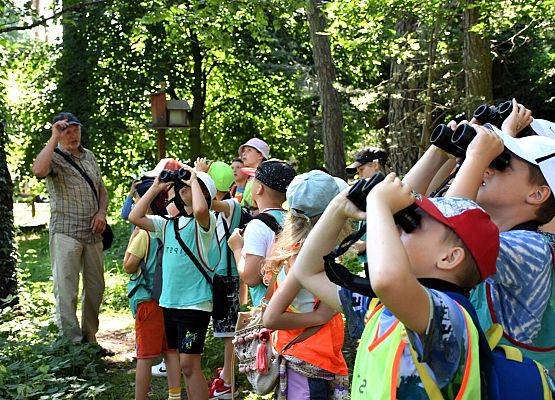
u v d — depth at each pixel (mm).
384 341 1834
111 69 19594
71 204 7004
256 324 3373
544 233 2346
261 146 7129
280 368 3271
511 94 14602
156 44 19266
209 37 10055
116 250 15523
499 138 2178
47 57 20141
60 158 6988
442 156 2525
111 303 9664
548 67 14156
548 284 2178
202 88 20266
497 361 1847
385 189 1742
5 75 13750
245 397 5582
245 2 9383
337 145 12117
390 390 1767
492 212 2363
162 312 5258
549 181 2271
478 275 1831
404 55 10188
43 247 17578
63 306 6938
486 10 8875
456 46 11008
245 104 21391
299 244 3285
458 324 1691
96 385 6023
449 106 10531
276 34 18172
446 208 1825
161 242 5141
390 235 1646
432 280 1819
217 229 5402
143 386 5254
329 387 3326
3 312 7574
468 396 1691
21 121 19828
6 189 8664
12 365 5742
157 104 10172
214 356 6590
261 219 4078
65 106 19734
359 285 1904
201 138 21438
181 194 4863
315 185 3258
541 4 8617
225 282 5281
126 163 20391
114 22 18969
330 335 3285
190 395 4852
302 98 18531
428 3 8906
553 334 2219
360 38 9672
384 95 11578
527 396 1814
